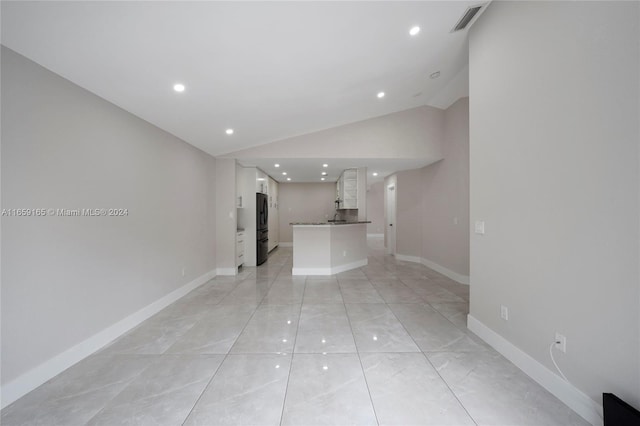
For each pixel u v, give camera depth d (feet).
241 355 7.10
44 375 5.97
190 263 13.09
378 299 11.73
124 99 8.13
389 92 12.10
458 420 4.80
